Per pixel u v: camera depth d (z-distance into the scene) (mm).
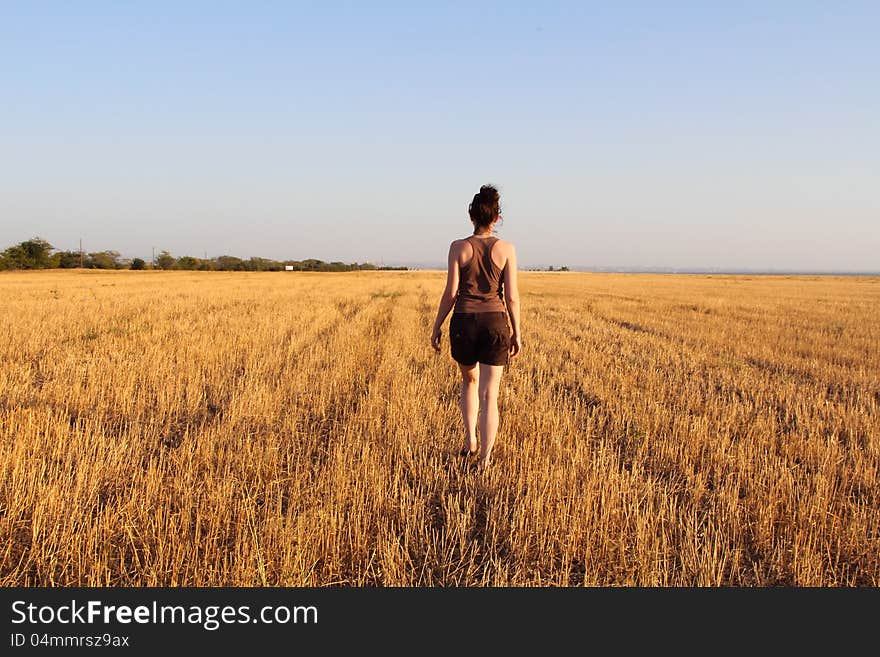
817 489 3912
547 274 113500
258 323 14094
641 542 3182
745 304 26938
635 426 5691
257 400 6176
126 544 3203
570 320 18031
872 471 4477
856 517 3574
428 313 19250
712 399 6992
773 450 5004
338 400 6574
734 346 12305
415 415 5680
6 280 47688
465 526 3418
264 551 3062
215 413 6137
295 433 5254
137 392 6730
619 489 3861
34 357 9047
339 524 3318
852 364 10484
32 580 2871
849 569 3201
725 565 3193
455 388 7441
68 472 3879
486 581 2922
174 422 5723
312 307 20188
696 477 4328
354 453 4598
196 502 3641
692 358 10477
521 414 5809
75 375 7312
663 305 25875
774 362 10305
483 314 4523
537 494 3734
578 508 3516
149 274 76938
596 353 10656
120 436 5070
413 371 8422
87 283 41156
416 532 3420
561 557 3248
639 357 10453
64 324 13398
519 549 3240
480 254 4570
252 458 4402
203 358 8977
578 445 4777
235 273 87312
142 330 12586
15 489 3527
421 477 4258
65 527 3102
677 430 5516
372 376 7996
